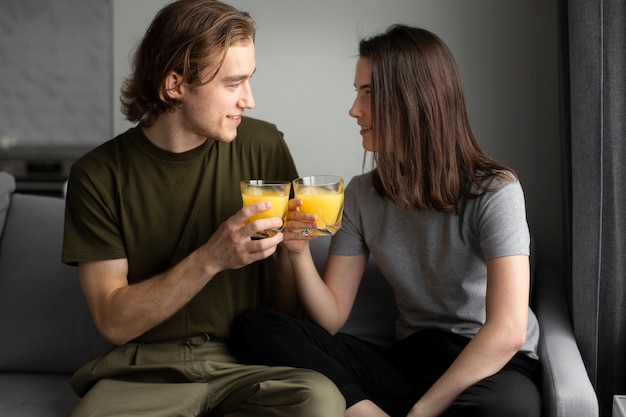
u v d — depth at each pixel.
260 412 1.76
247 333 1.93
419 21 2.58
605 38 2.04
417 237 1.98
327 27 2.64
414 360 2.01
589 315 2.08
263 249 1.72
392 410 1.96
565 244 2.40
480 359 1.74
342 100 2.66
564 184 2.35
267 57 2.68
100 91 4.46
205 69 1.79
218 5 1.84
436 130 1.88
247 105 1.85
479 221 1.86
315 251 2.36
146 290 1.81
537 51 2.52
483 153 1.94
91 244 1.93
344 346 2.02
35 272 2.33
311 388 1.72
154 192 1.96
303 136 2.70
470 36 2.56
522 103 2.54
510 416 1.69
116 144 1.99
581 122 2.06
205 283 1.79
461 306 1.95
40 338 2.27
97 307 1.89
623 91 2.05
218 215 1.98
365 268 2.29
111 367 1.92
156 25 1.85
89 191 1.93
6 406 2.03
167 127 1.92
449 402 1.76
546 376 1.85
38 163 4.27
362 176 2.10
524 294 1.77
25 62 4.47
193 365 1.91
